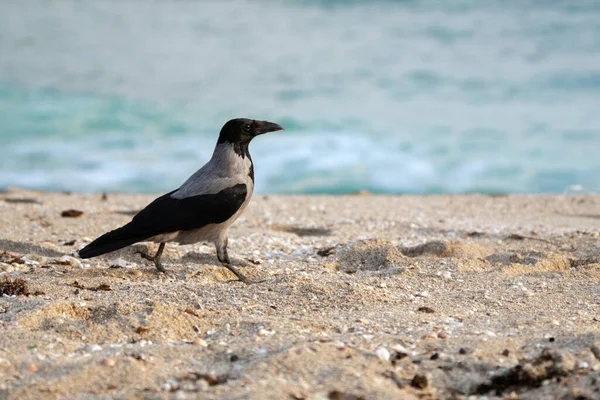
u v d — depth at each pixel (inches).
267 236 527.2
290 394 231.6
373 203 700.7
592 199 730.2
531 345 277.3
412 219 613.9
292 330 296.5
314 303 341.4
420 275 392.8
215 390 237.1
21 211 598.9
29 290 351.6
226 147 396.2
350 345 277.6
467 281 383.2
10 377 249.3
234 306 335.0
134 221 380.8
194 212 381.1
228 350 273.3
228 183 389.1
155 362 261.6
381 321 312.3
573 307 336.5
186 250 470.3
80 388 240.7
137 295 347.6
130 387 241.6
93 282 374.6
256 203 685.3
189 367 259.9
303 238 525.0
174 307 317.7
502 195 758.5
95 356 267.1
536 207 688.4
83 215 587.8
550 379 249.4
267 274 406.6
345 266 438.0
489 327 304.8
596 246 475.2
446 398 241.3
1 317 308.3
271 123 398.9
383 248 444.1
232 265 405.7
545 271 414.9
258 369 252.1
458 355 268.7
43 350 274.5
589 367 255.0
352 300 343.6
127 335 293.9
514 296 355.6
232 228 558.6
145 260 437.4
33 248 459.8
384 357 265.0
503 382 250.7
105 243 373.7
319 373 249.0
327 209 661.9
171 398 232.1
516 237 514.3
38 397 234.1
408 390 242.5
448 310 333.1
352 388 238.5
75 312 317.7
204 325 306.0
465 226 576.1
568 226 582.2
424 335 291.7
